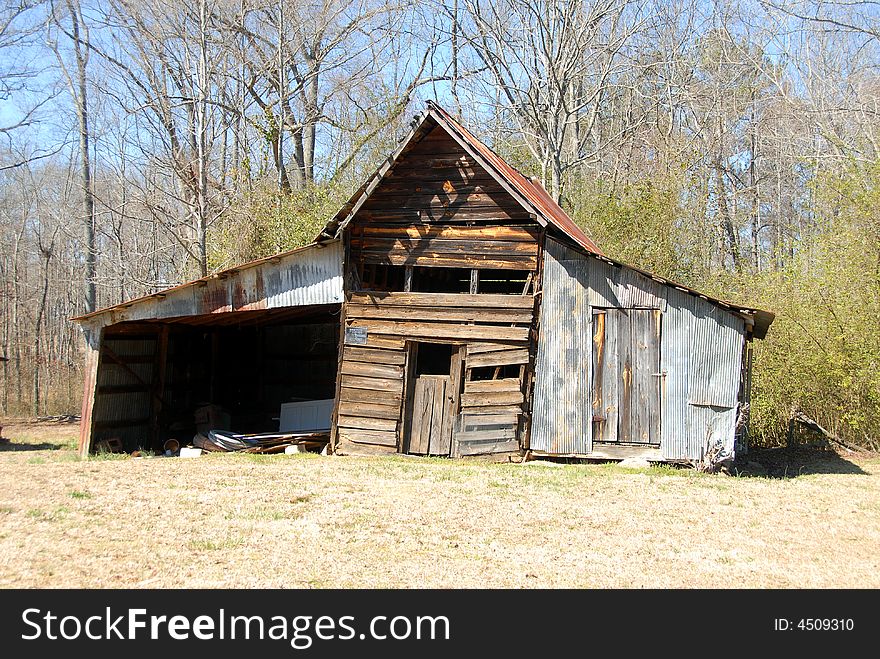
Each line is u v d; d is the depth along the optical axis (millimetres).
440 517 11531
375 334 17906
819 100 33062
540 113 33062
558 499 12984
